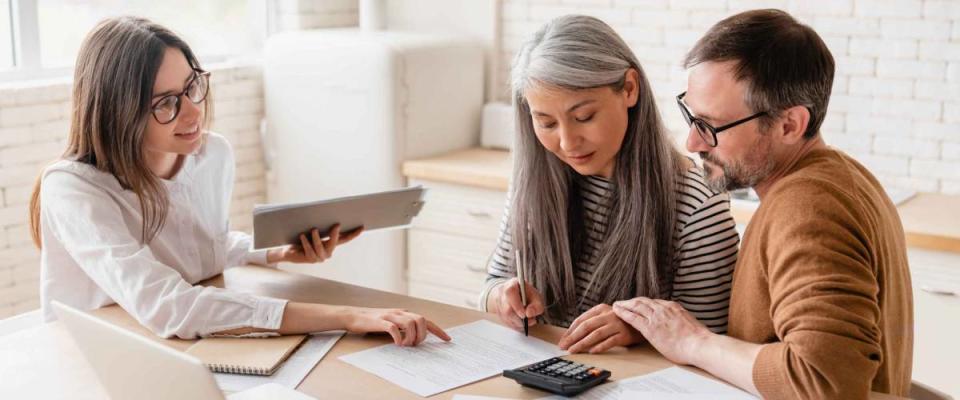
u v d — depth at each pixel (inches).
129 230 95.1
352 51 164.7
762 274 73.1
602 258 92.5
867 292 66.2
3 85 147.2
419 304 93.8
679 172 90.5
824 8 149.6
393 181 164.9
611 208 92.1
